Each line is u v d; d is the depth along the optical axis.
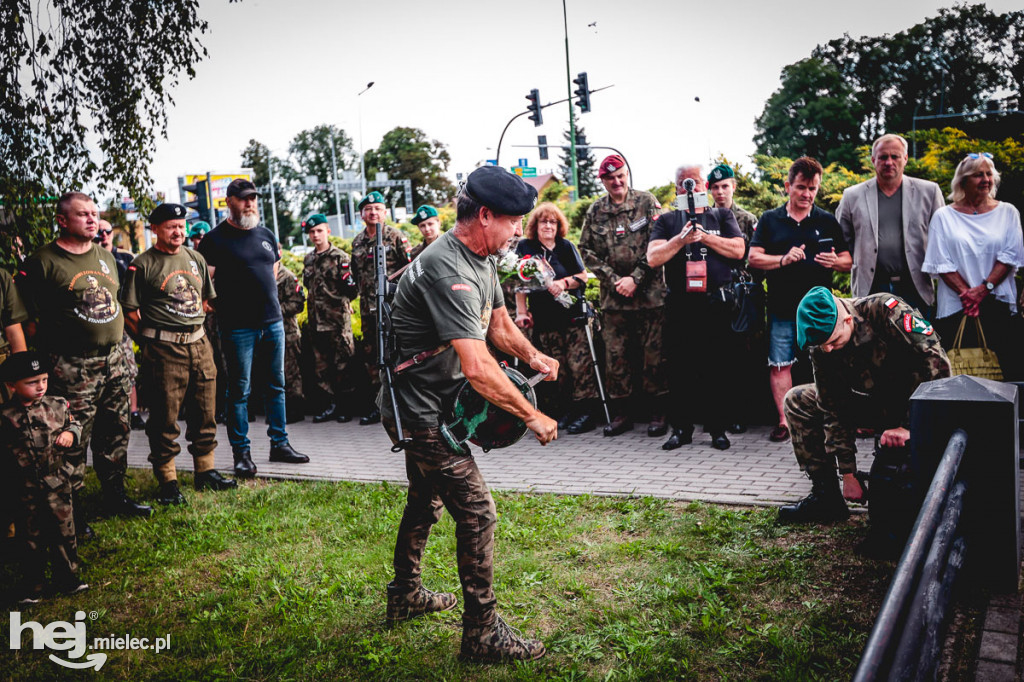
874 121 56.53
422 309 3.22
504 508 5.16
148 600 4.20
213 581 4.41
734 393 6.99
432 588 4.03
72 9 6.55
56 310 5.09
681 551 4.26
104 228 7.75
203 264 6.03
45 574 4.32
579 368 7.25
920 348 3.70
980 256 5.52
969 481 3.23
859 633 3.25
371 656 3.41
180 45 6.86
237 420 6.60
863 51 56.28
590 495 5.33
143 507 5.62
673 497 5.16
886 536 3.92
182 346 5.83
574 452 6.63
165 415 5.80
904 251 5.85
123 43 6.79
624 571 4.09
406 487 5.88
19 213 6.17
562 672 3.20
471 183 3.17
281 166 76.50
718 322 6.27
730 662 3.18
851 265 6.04
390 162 75.69
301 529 5.10
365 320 8.57
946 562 2.54
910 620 1.98
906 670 1.81
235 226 6.49
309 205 77.31
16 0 6.07
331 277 8.72
